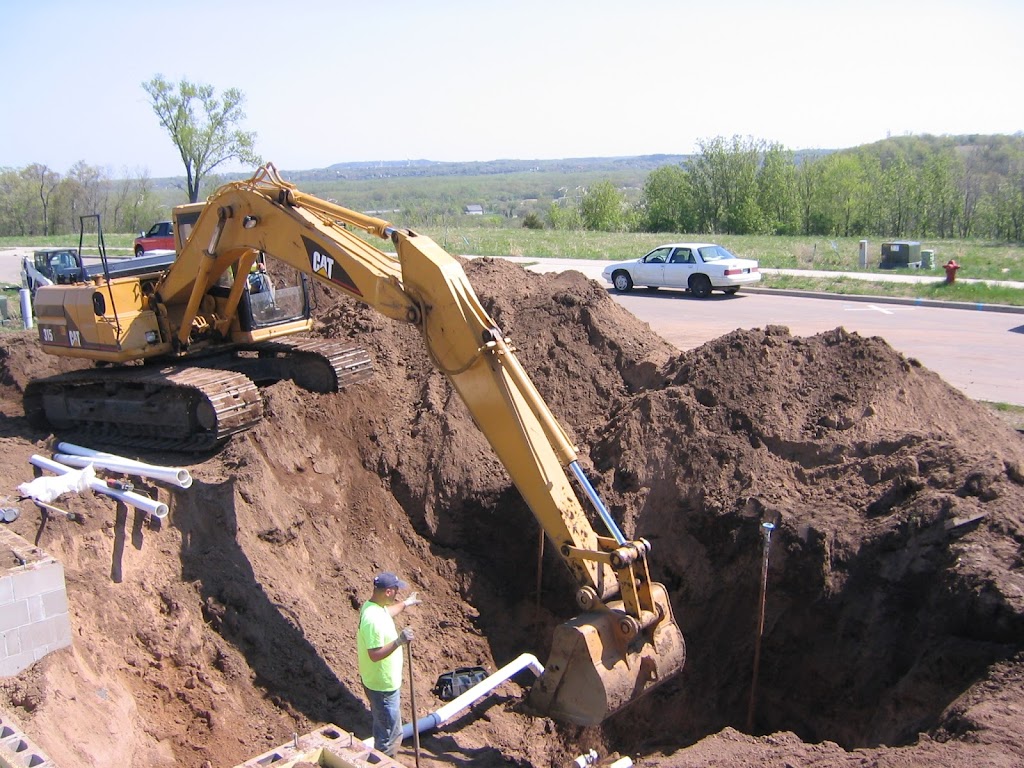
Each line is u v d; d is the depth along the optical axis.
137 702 7.81
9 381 14.09
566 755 8.77
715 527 10.02
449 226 61.25
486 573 11.06
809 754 6.88
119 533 8.82
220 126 46.34
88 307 11.30
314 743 5.46
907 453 9.81
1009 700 6.65
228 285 12.09
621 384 12.74
